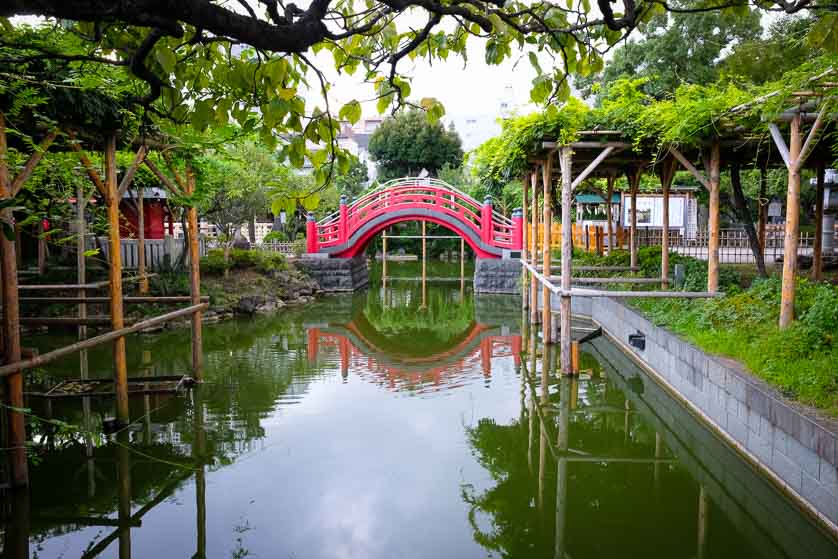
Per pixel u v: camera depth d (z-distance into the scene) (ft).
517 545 16.08
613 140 29.09
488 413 27.17
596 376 32.76
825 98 18.79
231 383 31.42
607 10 6.96
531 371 34.65
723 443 20.45
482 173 46.21
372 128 160.04
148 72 6.51
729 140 27.55
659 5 7.84
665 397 26.91
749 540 16.21
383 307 59.36
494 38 7.98
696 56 51.80
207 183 31.55
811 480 14.74
